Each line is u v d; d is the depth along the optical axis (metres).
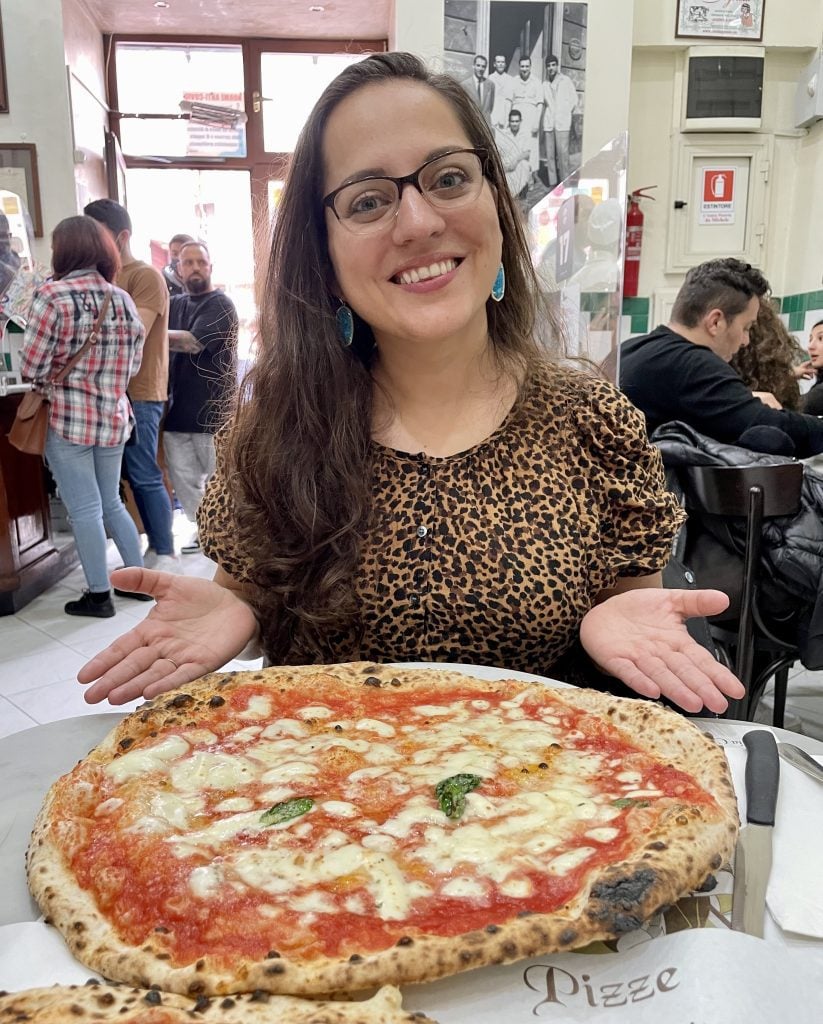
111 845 0.67
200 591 1.03
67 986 0.51
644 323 4.51
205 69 5.07
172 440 4.07
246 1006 0.50
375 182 0.96
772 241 4.48
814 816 0.68
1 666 2.76
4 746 0.84
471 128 1.03
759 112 4.20
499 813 0.71
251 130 5.11
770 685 2.58
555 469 1.09
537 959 0.55
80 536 3.12
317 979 0.52
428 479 1.07
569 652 1.13
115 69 4.98
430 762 0.80
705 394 2.38
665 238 4.42
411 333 0.99
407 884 0.63
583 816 0.70
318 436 1.07
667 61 4.23
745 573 1.74
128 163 5.09
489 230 0.99
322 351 1.09
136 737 0.84
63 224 2.95
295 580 1.07
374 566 1.05
